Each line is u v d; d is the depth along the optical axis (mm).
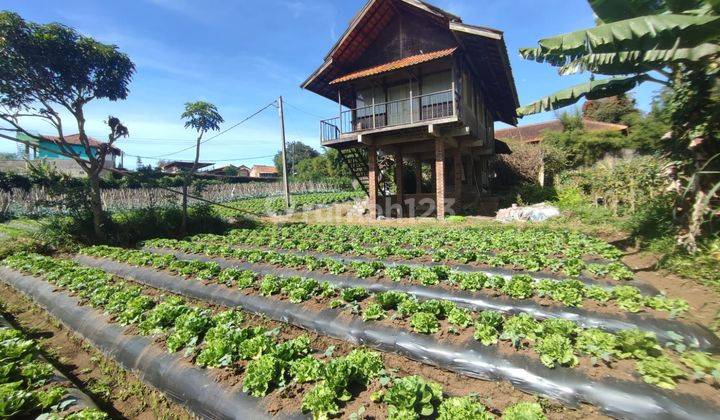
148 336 4934
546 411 3473
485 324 4555
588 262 7930
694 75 7160
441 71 15109
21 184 22547
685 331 4504
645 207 10227
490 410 3467
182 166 54406
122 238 14641
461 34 13297
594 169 18312
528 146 25312
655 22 5648
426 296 6426
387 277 7219
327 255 10234
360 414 3041
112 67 13219
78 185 15211
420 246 10719
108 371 4789
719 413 2947
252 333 4633
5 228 16062
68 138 38125
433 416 3039
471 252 8602
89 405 3518
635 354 3676
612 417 3244
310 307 5855
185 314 5207
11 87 11547
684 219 7551
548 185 23031
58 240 12945
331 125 17172
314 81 17062
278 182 42219
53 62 11836
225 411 3426
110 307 5926
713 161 7023
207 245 12039
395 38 16000
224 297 6934
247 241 13578
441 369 4309
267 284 6645
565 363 3705
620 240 10039
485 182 23422
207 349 4133
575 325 4348
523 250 9203
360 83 16875
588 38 6234
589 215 13602
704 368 3486
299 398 3373
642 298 5258
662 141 8195
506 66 14477
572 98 8727
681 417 2986
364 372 3559
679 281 6586
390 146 17891
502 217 14992
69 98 13039
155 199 22531
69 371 4891
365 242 11883
